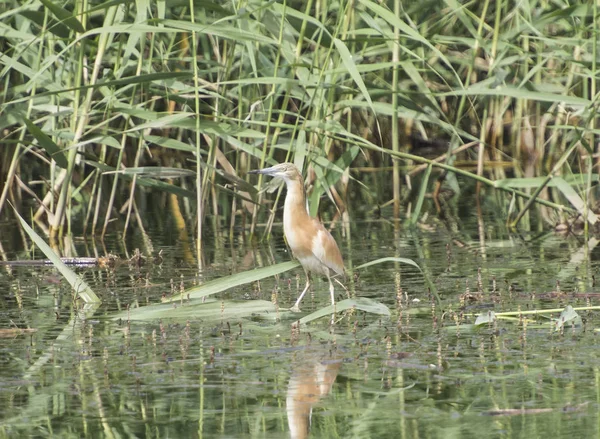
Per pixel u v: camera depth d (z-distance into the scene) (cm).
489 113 2248
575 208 1672
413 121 2373
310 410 739
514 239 1538
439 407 740
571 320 985
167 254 1448
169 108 1820
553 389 775
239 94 1480
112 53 1551
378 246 1485
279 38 1356
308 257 1094
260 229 1675
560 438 669
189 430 703
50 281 1267
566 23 1614
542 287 1155
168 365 862
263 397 771
